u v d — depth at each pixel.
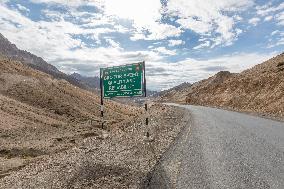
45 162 13.46
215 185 8.95
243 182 9.12
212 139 16.41
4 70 61.91
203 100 84.12
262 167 10.59
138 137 18.03
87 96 78.50
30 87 58.69
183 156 12.61
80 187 9.15
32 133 33.38
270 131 18.88
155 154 13.20
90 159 12.52
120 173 10.35
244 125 22.44
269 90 45.97
